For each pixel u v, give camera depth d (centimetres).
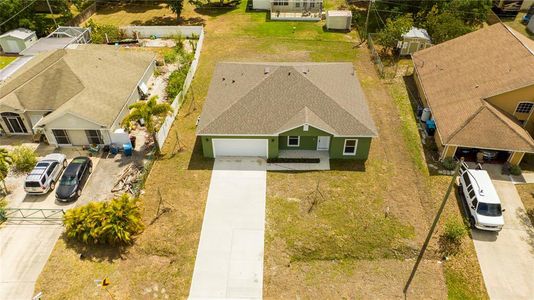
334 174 3016
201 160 3152
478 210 2600
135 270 2366
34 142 3331
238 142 3097
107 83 3622
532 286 2319
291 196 2827
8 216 2661
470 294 2286
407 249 2489
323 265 2416
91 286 2272
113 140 3234
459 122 3072
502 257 2466
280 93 3180
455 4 4838
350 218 2662
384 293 2275
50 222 2627
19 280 2294
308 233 2564
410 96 3941
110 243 2458
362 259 2448
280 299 2238
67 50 3884
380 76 4281
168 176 2997
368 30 5319
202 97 3928
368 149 3094
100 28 5022
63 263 2378
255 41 5097
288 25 5569
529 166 3094
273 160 3123
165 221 2641
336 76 3559
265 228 2600
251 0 6400
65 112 3061
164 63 4531
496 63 3378
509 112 3234
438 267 2412
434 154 3222
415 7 5103
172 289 2281
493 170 3050
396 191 2877
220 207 2745
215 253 2458
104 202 2645
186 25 5650
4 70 4053
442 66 3762
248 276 2344
